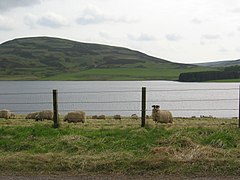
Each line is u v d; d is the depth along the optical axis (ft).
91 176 32.68
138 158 36.24
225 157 36.45
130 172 33.63
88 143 42.91
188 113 207.92
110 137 45.62
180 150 38.93
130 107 249.34
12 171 34.17
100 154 38.81
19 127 51.62
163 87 526.98
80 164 35.19
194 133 45.80
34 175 33.01
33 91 424.46
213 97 327.67
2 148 42.75
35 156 37.09
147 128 51.21
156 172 33.50
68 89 481.87
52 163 35.55
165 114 77.25
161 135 45.11
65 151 40.68
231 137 43.93
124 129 50.06
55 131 49.16
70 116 81.82
